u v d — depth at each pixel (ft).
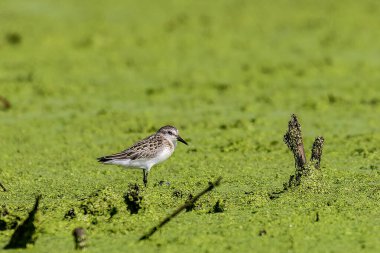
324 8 112.78
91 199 38.09
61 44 92.43
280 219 36.19
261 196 40.04
